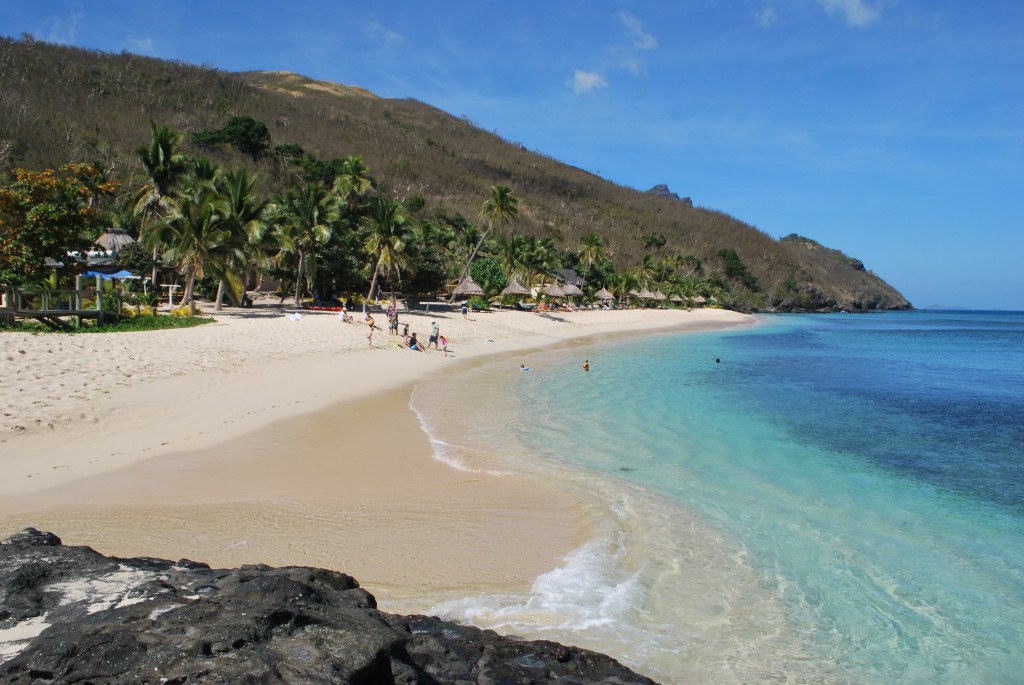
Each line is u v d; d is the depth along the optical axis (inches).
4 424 457.4
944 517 410.3
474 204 4808.1
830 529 384.2
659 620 270.2
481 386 897.5
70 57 4104.3
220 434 520.7
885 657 250.1
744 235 6865.2
